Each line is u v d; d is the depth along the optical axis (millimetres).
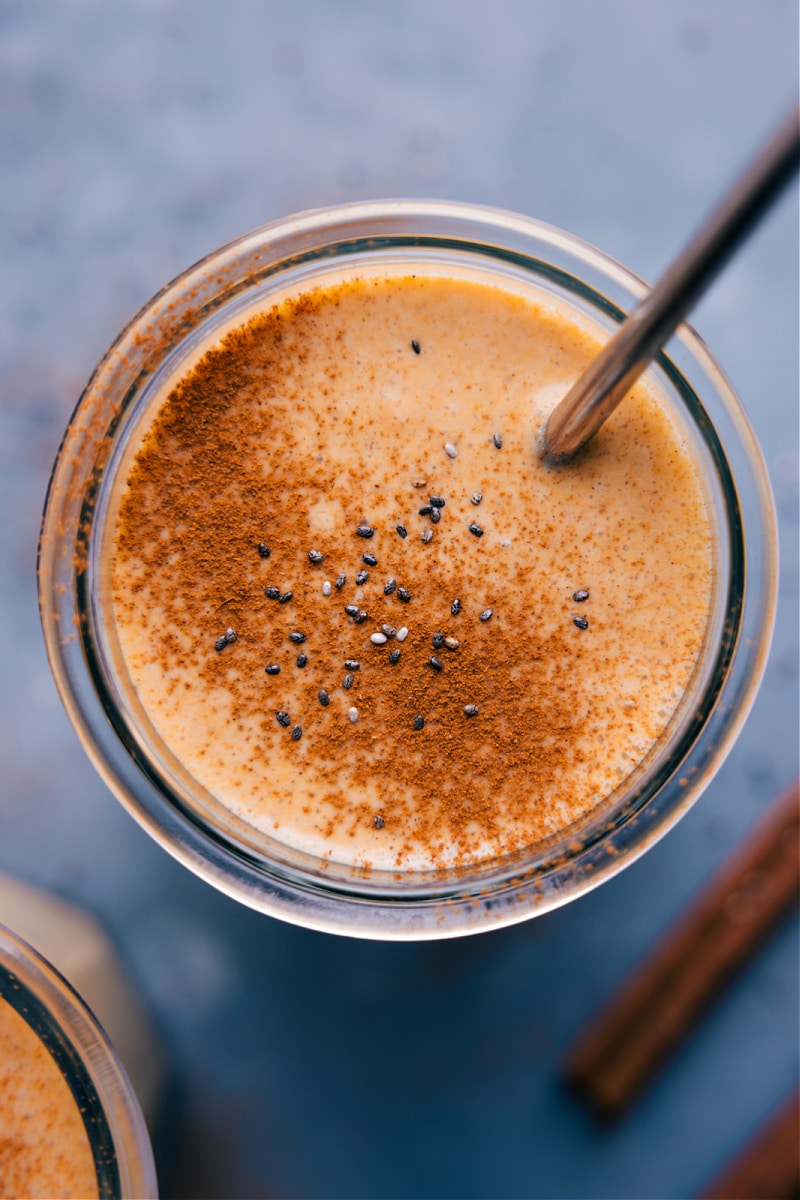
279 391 197
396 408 198
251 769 196
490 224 200
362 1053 217
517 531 198
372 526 197
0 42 216
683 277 163
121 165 216
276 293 198
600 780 197
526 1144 218
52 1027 201
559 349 199
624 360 173
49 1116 203
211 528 197
